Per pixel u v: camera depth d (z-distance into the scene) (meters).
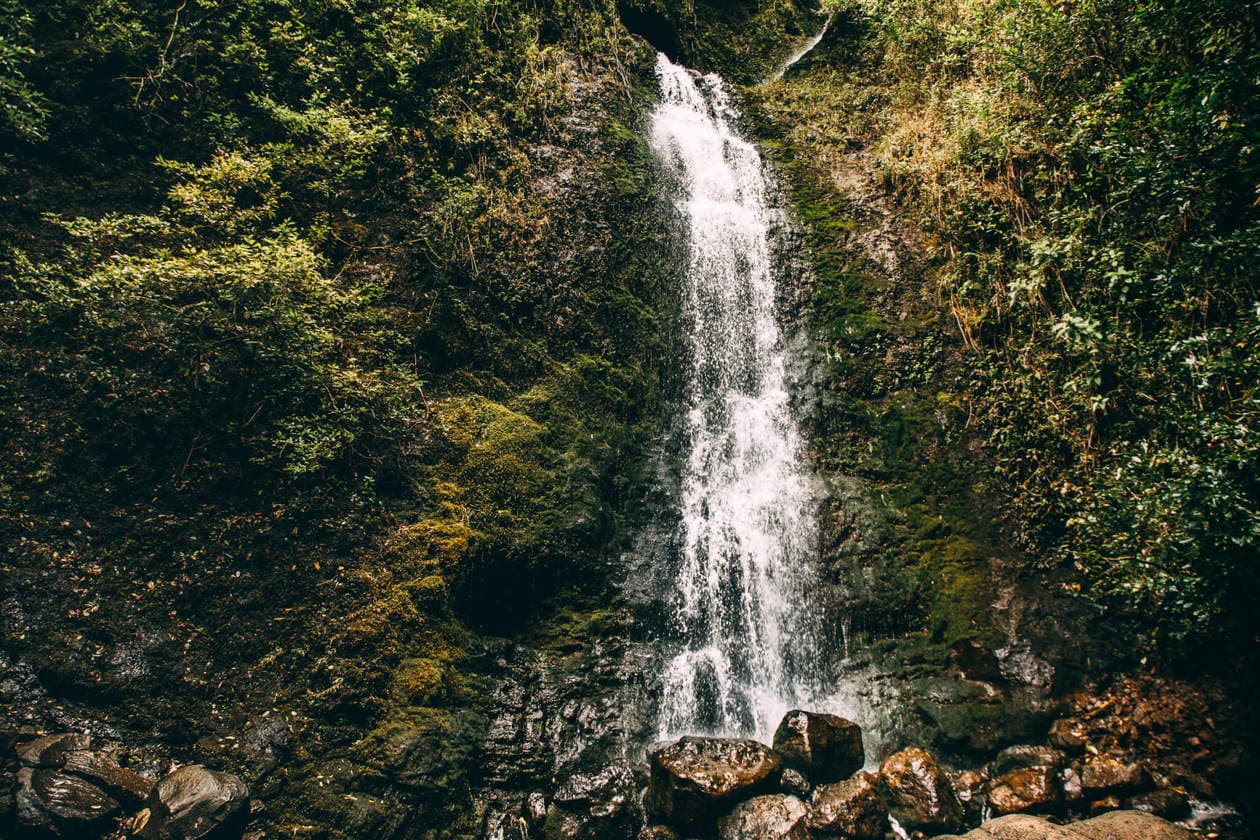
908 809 5.47
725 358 8.95
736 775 5.34
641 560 7.15
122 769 4.46
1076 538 6.92
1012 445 7.53
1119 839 4.94
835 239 9.43
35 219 5.76
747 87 11.86
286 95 7.33
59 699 4.63
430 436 6.70
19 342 5.36
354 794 4.93
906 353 8.38
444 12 8.58
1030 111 8.07
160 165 6.36
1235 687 5.90
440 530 6.23
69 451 5.25
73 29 6.53
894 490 7.74
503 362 7.42
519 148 8.57
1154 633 6.37
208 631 5.18
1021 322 7.73
